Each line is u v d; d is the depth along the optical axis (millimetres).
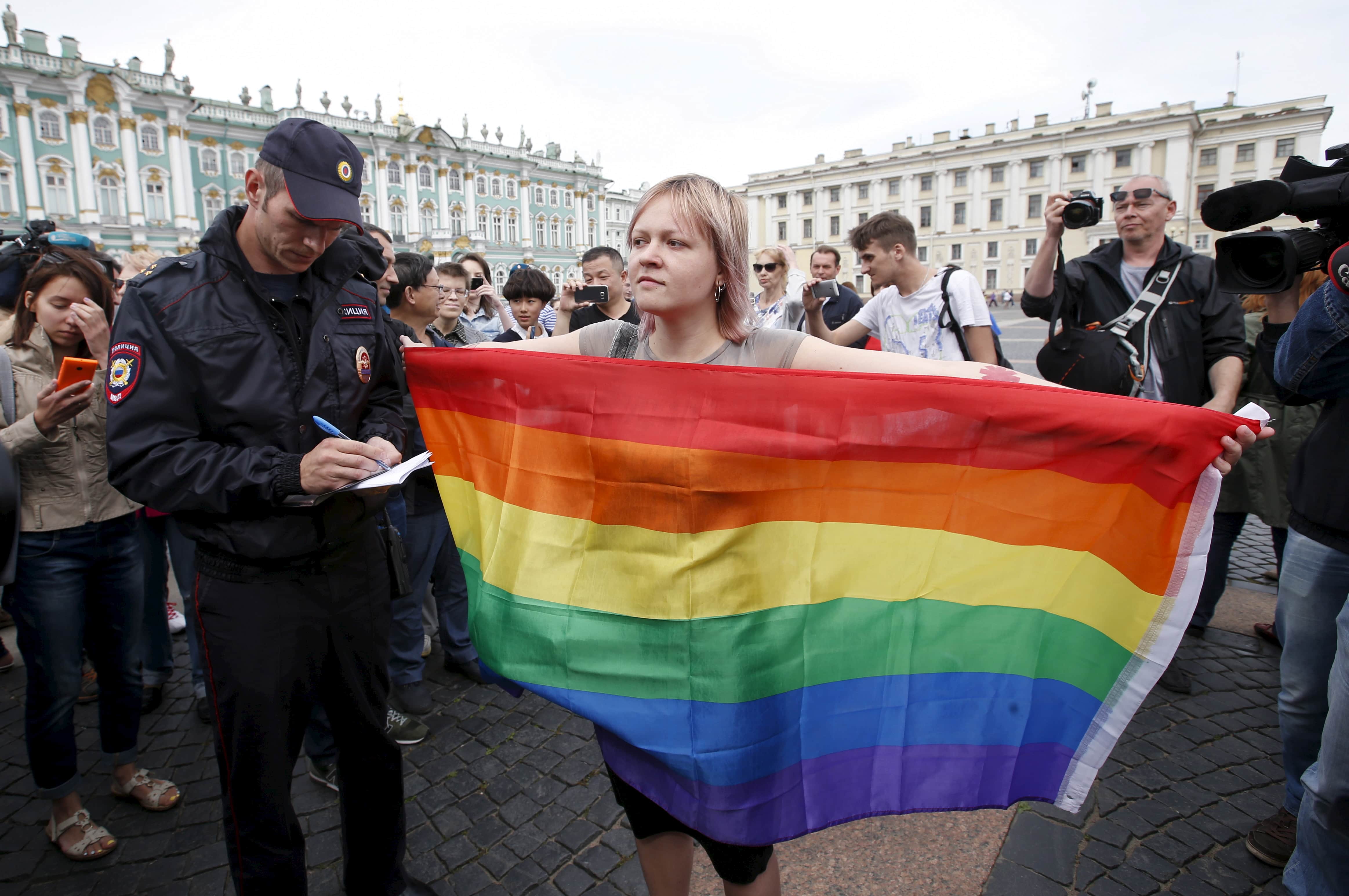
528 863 2234
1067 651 1459
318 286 1797
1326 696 2010
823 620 1470
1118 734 1415
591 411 1535
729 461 1457
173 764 2811
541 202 63156
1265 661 3371
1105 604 1429
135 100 41906
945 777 1482
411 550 3020
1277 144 52500
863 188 65750
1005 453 1429
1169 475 1362
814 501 1470
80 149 40219
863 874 2141
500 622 1599
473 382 1685
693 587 1463
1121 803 2414
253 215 1646
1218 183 54688
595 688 1497
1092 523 1426
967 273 3387
